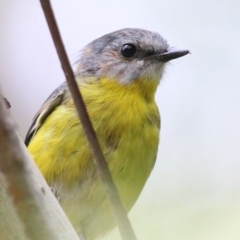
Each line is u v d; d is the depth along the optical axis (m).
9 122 1.68
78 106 1.81
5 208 1.72
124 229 1.81
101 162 1.81
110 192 1.81
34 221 1.76
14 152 1.70
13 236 1.74
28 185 1.74
